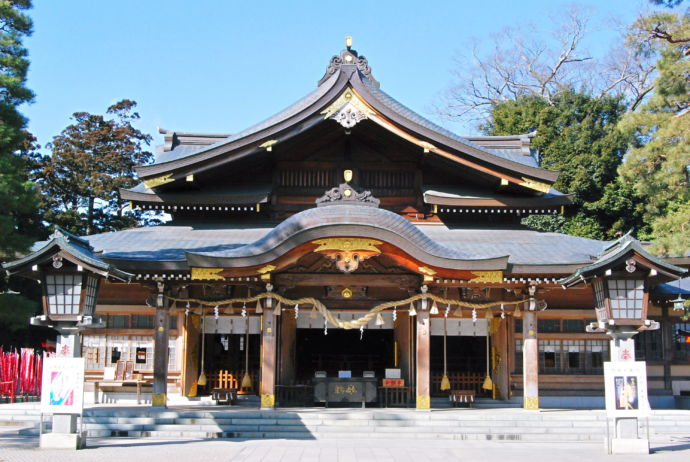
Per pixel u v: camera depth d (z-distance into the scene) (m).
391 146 27.08
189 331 25.92
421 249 20.97
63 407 16.25
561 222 47.12
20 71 20.77
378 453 16.25
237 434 19.41
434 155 25.91
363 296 23.88
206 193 26.20
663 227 25.33
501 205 26.11
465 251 23.67
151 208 26.61
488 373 25.88
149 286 22.41
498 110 54.81
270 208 26.89
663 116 25.23
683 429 20.55
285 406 24.23
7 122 20.45
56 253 16.42
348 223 20.58
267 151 25.52
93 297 17.34
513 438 19.58
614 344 16.84
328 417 20.38
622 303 16.67
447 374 27.30
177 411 20.91
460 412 21.72
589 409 24.12
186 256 20.56
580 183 46.50
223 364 27.33
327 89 25.94
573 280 17.56
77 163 51.81
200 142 30.77
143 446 17.08
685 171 24.61
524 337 22.91
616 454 16.12
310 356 29.91
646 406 16.14
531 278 22.30
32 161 49.53
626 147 47.28
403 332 26.36
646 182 25.92
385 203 27.14
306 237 20.73
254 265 20.94
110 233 25.70
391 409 22.42
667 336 27.38
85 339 26.16
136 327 26.17
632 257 16.36
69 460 14.37
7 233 19.95
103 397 25.77
